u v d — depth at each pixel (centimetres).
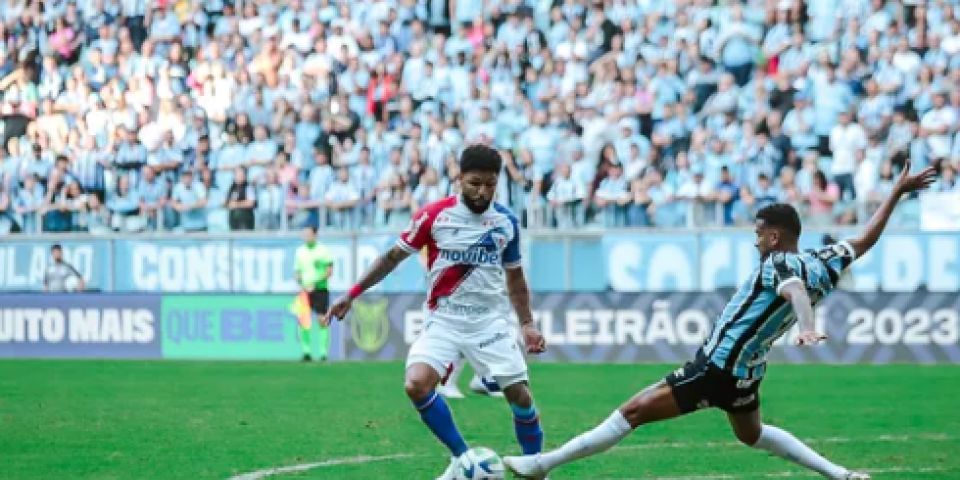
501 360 2797
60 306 7512
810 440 3975
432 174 7831
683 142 7850
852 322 6606
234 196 7981
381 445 3884
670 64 8200
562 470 3375
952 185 7412
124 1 9412
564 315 6906
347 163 8131
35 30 9544
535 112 7962
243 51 9181
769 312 2616
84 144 8781
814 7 8338
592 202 7475
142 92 9075
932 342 6556
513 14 8719
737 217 7412
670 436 3997
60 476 3347
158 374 6344
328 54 8869
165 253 7506
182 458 3641
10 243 7681
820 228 6888
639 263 7031
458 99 8525
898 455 3659
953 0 8150
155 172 8431
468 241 2775
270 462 3556
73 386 5781
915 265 6762
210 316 7319
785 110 7888
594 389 5528
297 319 7169
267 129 8494
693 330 6756
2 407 4966
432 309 2836
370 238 7294
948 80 7862
